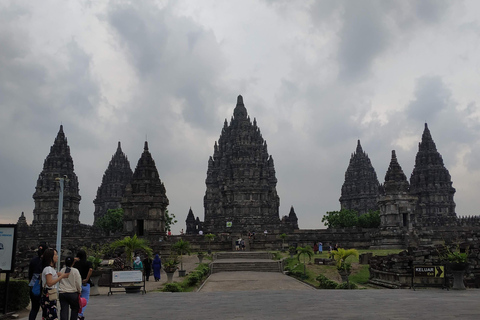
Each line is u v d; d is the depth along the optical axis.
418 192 161.75
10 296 24.64
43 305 16.97
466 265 34.41
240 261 65.38
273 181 181.12
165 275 52.06
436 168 161.50
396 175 95.94
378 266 47.75
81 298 18.11
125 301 28.20
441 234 97.12
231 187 141.75
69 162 146.00
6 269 22.20
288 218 177.38
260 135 181.38
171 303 26.67
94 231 128.88
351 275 53.34
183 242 58.97
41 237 112.94
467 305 23.89
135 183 79.31
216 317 20.69
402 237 90.75
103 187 197.88
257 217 138.50
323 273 54.06
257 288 43.22
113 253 56.31
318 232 103.31
